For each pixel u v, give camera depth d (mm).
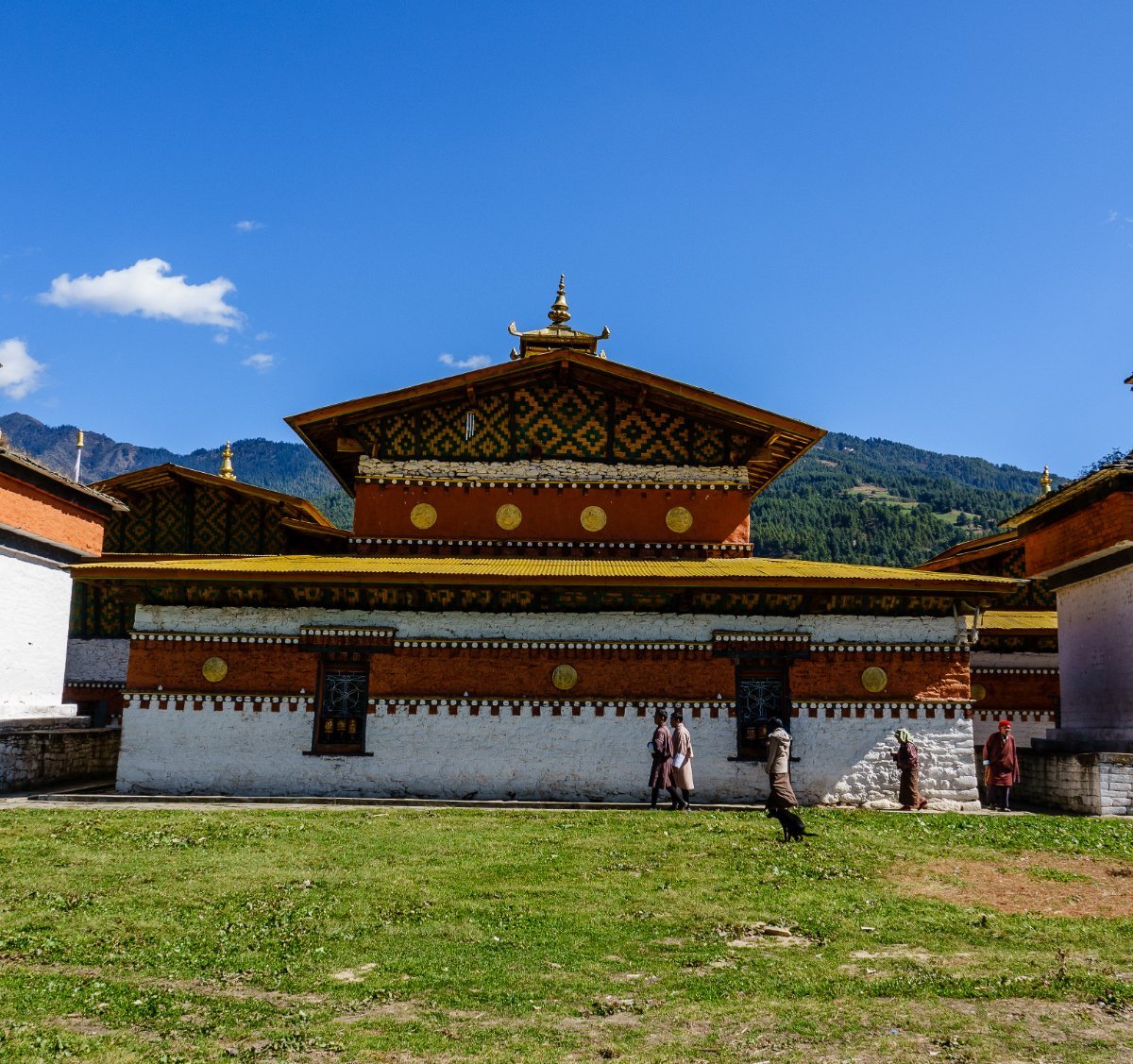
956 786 21562
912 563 147125
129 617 34594
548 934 11062
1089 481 22672
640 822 17812
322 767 21531
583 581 20953
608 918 11734
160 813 18516
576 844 15750
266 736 21625
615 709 21750
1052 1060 7867
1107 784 20719
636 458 25484
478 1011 8820
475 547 24969
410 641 21953
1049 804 22391
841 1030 8430
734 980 9641
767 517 166625
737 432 25656
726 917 11820
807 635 21969
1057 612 26531
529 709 21750
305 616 22062
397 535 25000
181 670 21859
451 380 24969
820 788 21469
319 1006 8914
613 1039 8203
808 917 11875
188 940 10664
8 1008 8633
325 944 10617
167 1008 8766
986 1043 8180
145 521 35281
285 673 21859
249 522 34875
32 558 23422
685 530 25109
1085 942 11117
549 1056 7828
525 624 22062
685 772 20109
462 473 25312
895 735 21766
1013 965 10195
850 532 160125
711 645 21984
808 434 25062
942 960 10391
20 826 16641
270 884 13008
